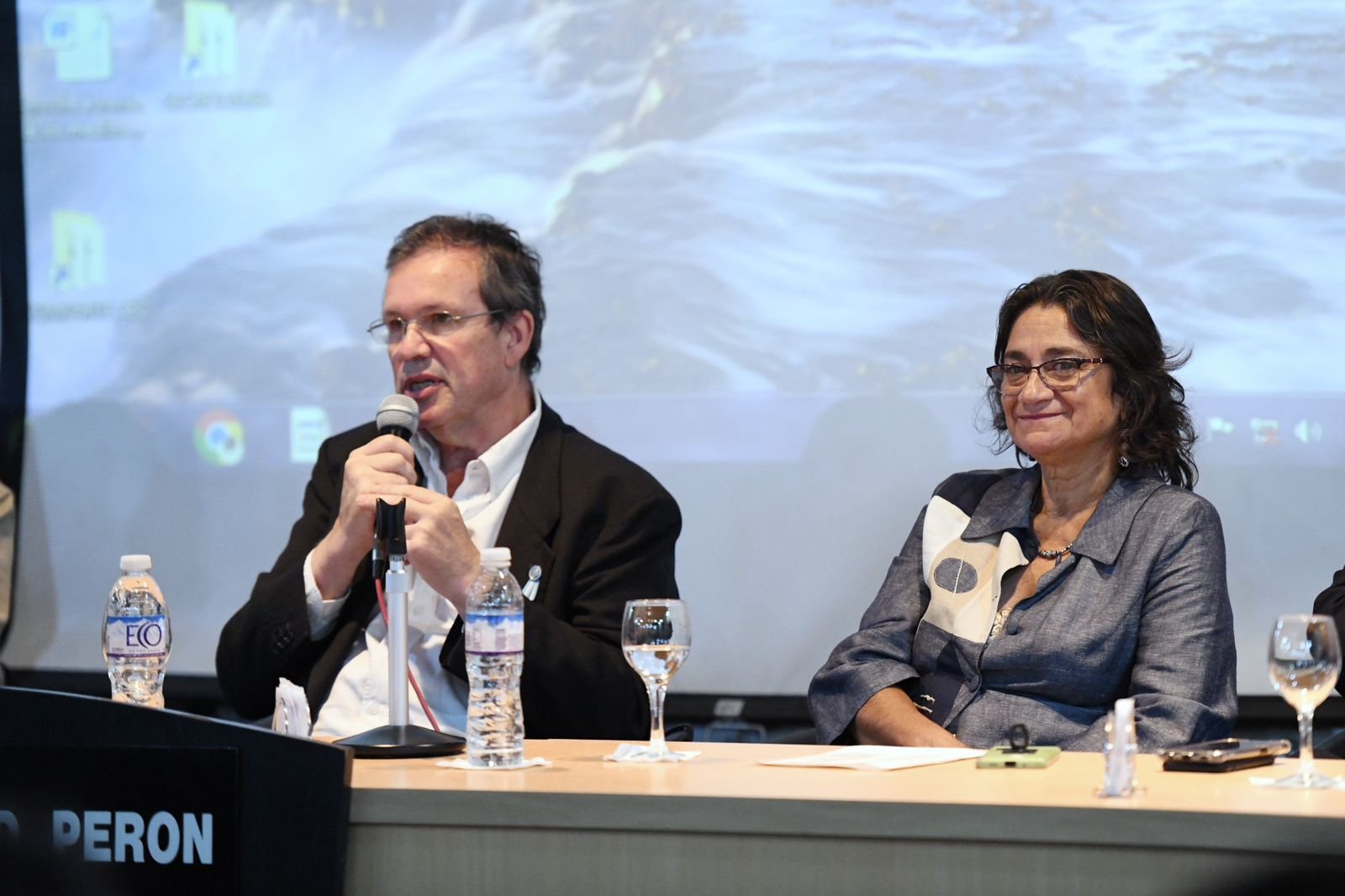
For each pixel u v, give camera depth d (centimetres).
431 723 337
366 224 650
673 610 294
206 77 665
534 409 454
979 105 598
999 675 377
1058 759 284
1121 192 586
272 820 250
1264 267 574
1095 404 383
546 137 635
